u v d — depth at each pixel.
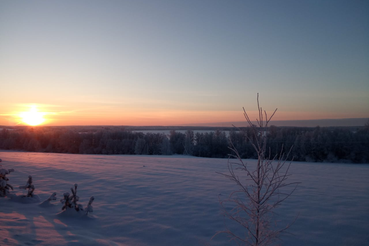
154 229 4.72
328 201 6.52
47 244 3.64
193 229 4.71
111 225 4.93
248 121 2.99
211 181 9.48
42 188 8.06
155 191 7.80
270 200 6.55
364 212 5.60
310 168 14.65
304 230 4.57
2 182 6.39
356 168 14.72
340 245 4.00
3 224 4.33
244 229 4.66
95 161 17.08
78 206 5.43
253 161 18.41
